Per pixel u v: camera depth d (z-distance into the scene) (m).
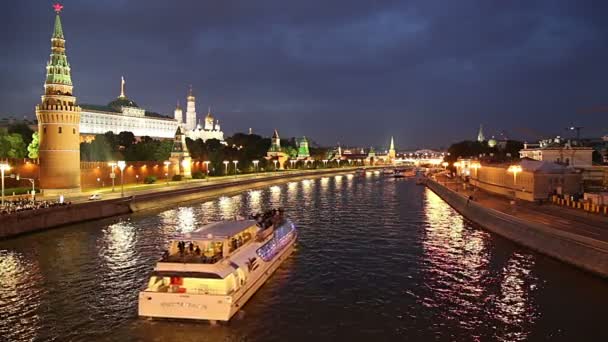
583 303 35.66
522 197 85.12
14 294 38.44
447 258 50.41
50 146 92.62
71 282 41.72
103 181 119.31
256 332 30.86
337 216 84.75
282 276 44.12
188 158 167.12
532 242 53.09
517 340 29.77
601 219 58.22
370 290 39.69
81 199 87.31
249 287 36.84
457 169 188.12
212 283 33.41
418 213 88.81
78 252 53.81
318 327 31.77
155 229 70.44
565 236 47.56
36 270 45.81
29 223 65.56
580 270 44.03
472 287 40.12
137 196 94.44
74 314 33.97
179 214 89.44
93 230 69.19
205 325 31.84
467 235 63.91
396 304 36.22
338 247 56.84
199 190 123.62
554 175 79.44
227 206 104.06
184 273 33.16
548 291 38.53
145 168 142.38
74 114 94.75
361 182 196.88
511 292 38.56
